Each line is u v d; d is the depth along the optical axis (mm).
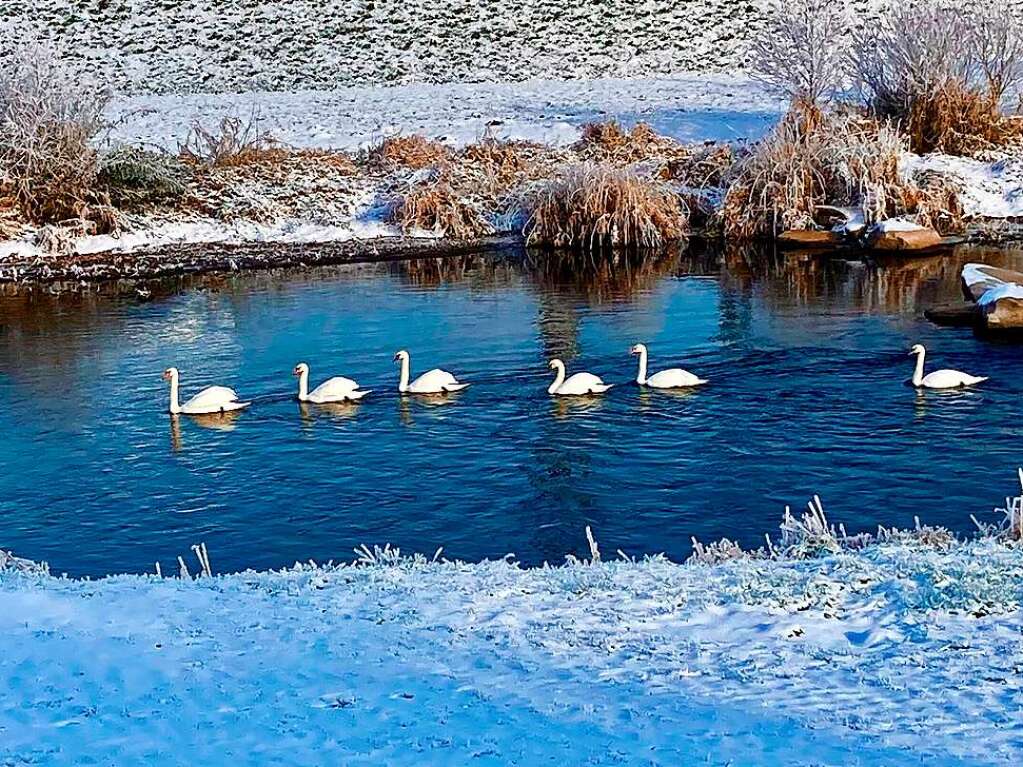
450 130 47250
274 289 32250
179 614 10562
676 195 40062
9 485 17938
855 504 16156
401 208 39812
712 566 11766
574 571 11750
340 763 7324
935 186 38844
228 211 39406
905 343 24578
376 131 47156
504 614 10148
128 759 7512
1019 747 7258
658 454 18375
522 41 59469
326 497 17078
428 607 10453
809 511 15906
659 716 7879
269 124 48156
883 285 30906
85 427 20656
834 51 43000
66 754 7609
